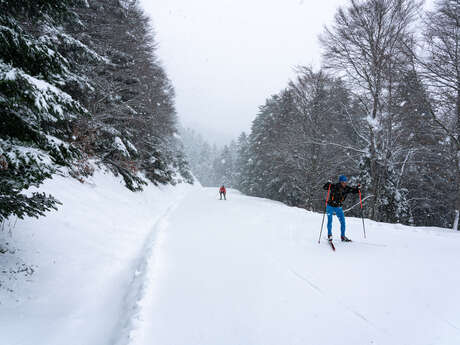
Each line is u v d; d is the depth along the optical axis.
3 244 3.90
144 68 15.10
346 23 11.72
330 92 15.16
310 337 2.38
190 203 15.47
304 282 3.60
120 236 6.25
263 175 29.20
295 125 17.17
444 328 2.44
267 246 5.42
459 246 5.07
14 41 2.95
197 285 3.57
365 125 13.20
